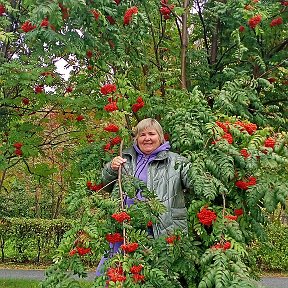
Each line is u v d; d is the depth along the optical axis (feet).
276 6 15.03
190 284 10.25
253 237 12.45
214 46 17.07
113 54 13.57
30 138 16.87
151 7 14.90
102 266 9.13
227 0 15.72
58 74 16.88
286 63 15.60
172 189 10.72
